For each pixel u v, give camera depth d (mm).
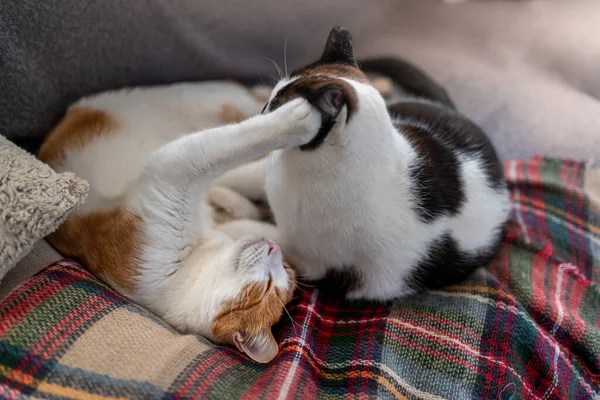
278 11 798
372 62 885
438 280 694
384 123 616
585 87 942
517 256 745
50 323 546
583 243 770
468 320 664
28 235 554
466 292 695
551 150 888
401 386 610
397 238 656
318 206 639
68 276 588
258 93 792
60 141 688
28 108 689
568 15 986
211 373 558
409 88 867
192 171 628
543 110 916
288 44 834
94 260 642
